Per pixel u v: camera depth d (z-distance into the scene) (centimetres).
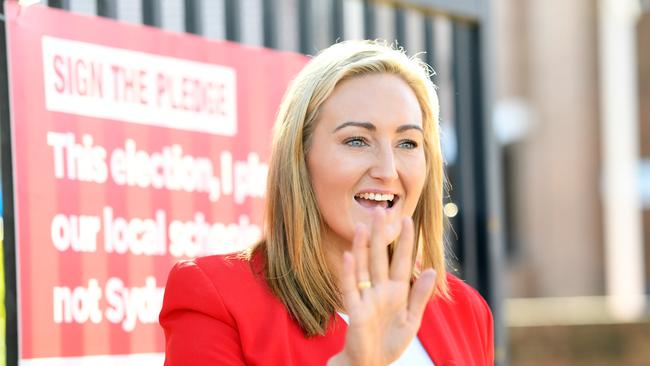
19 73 294
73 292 302
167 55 329
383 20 441
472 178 426
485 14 427
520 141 1588
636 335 816
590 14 1557
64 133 303
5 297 286
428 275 207
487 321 269
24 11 296
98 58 312
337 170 228
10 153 290
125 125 317
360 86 231
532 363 793
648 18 1520
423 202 253
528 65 1575
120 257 314
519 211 1595
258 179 352
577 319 812
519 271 1573
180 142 331
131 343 315
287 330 230
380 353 202
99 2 324
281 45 387
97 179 310
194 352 224
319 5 401
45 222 297
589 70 1555
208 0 392
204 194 337
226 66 346
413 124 231
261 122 355
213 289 229
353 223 229
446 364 244
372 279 204
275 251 236
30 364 291
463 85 427
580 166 1555
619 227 1534
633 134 1533
